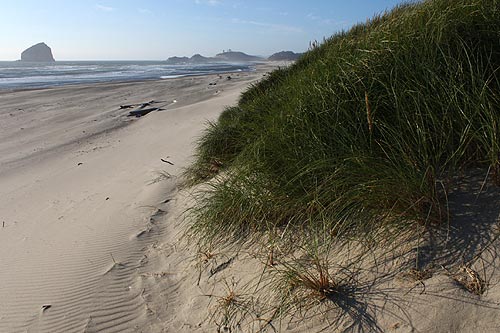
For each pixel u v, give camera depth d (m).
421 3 4.71
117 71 79.56
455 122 3.09
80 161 9.61
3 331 3.19
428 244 2.57
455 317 2.12
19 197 7.06
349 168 3.15
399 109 3.36
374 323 2.32
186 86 32.12
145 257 4.12
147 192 6.16
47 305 3.44
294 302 2.68
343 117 3.69
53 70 84.69
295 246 3.19
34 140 12.98
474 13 3.70
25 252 4.58
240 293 3.03
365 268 2.67
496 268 2.25
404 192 2.78
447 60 3.41
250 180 3.98
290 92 5.44
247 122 6.20
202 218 4.18
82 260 4.16
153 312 3.21
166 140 10.60
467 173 2.95
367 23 6.16
